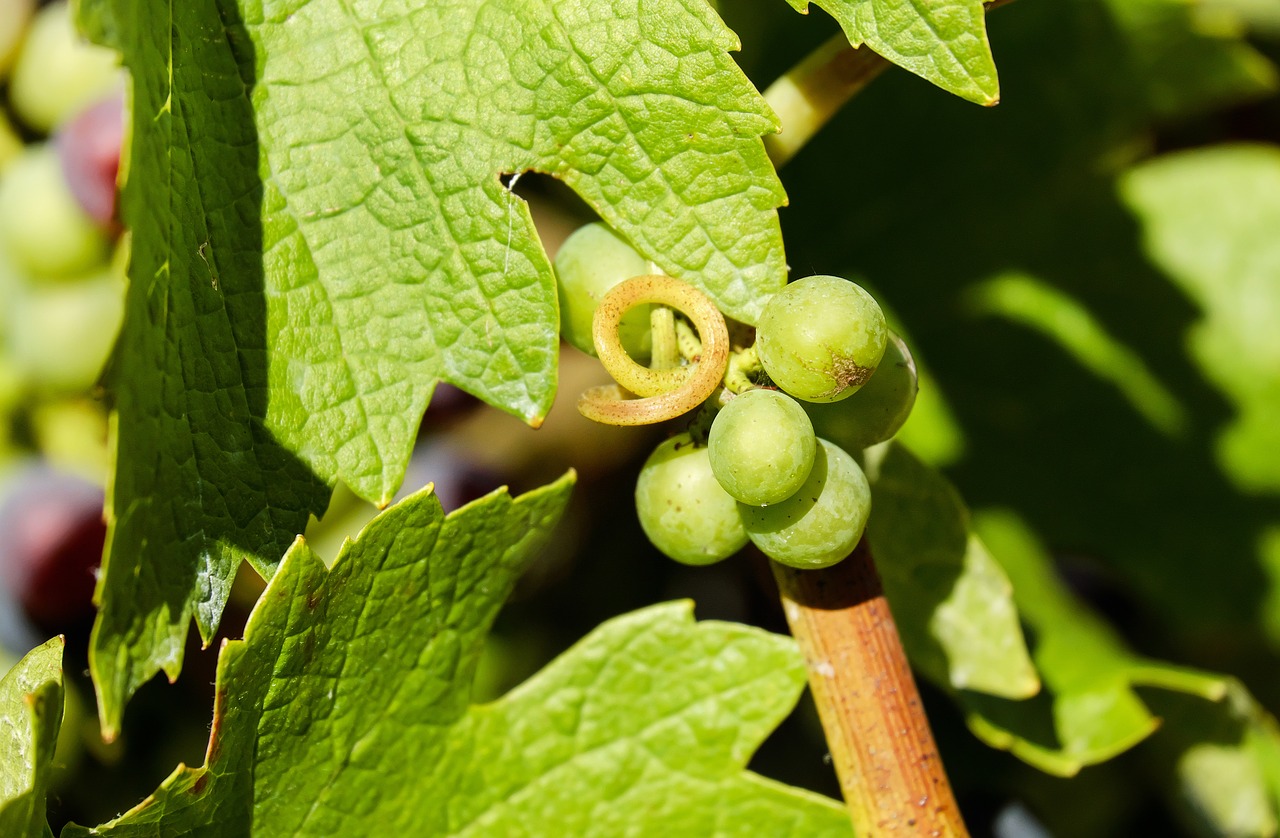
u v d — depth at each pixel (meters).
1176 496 0.62
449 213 0.47
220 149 0.47
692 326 0.47
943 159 0.59
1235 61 0.57
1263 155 0.64
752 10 0.56
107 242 0.57
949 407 0.63
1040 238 0.62
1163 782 0.56
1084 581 0.61
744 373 0.47
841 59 0.49
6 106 0.58
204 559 0.47
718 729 0.49
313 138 0.48
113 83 0.58
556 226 0.59
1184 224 0.64
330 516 0.57
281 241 0.48
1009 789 0.57
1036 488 0.62
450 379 0.48
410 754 0.49
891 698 0.47
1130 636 0.62
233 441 0.47
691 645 0.49
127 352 0.45
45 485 0.57
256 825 0.48
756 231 0.47
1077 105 0.59
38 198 0.57
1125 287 0.63
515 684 0.59
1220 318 0.64
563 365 0.62
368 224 0.48
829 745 0.48
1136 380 0.63
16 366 0.58
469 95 0.47
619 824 0.49
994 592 0.51
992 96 0.46
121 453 0.45
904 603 0.51
